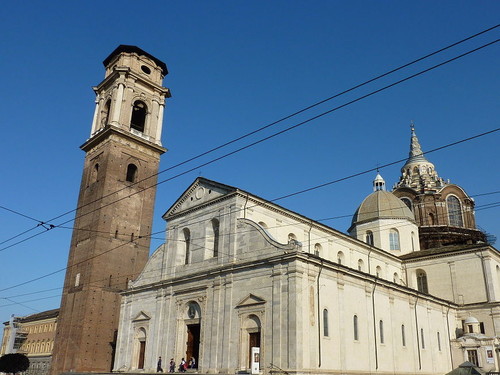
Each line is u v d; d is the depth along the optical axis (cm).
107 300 5297
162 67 6762
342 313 3744
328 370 3422
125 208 5756
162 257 4897
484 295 5381
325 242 4984
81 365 4912
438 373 4772
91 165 6122
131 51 6462
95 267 5294
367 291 4122
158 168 6278
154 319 4619
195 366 4031
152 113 6412
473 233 7162
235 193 4225
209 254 4369
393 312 4397
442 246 6725
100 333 5153
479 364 4862
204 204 4566
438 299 5131
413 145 8894
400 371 4209
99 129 6281
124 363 4756
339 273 3847
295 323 3316
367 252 5594
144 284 4956
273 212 4500
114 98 6166
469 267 5591
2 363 5844
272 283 3594
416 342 4591
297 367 3198
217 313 3941
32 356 9044
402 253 6384
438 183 7981
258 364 3167
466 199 7575
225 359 3706
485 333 5241
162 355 4359
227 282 3966
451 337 5238
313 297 3522
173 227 4909
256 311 3625
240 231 4069
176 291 4488
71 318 5300
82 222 5800
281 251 3644
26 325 10006
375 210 6669
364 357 3825
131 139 6034
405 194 7738
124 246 5612
